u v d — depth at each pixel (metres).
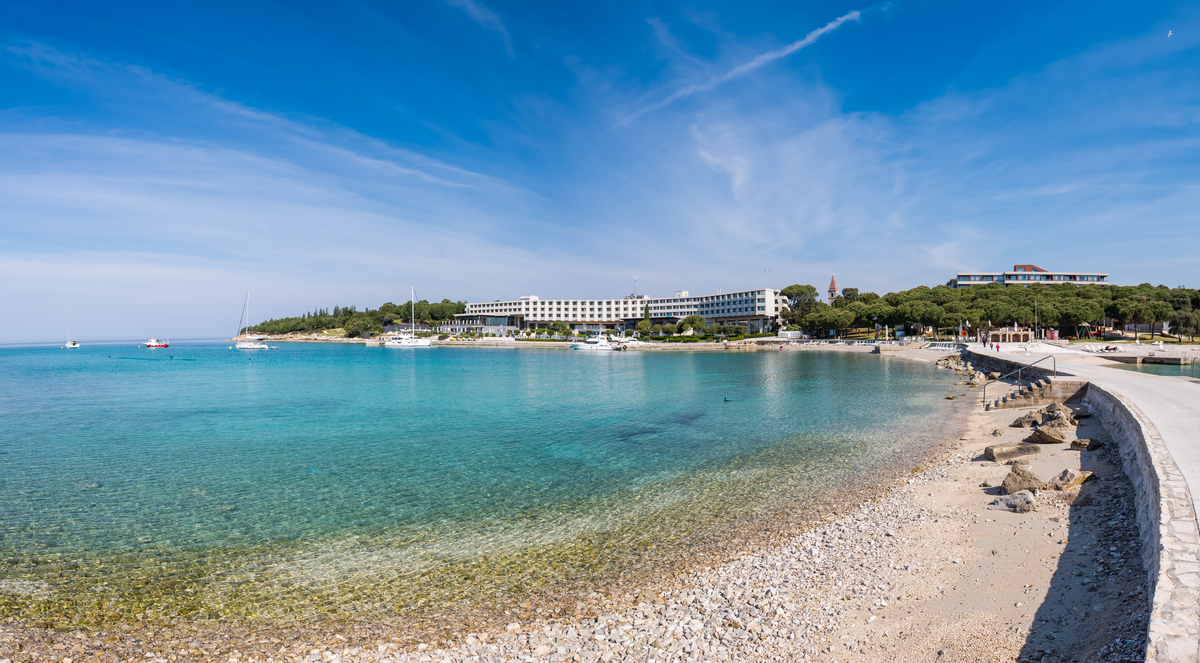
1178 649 5.95
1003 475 18.41
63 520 17.19
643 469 22.81
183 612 11.56
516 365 97.69
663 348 161.00
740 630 10.05
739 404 41.50
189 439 30.17
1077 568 10.43
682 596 11.63
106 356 153.25
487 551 14.57
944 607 9.93
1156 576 7.68
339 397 49.78
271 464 24.36
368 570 13.49
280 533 16.05
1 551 14.73
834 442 26.97
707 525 16.11
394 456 25.73
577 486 20.52
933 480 19.09
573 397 48.12
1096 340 108.00
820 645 9.30
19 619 11.26
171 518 17.38
